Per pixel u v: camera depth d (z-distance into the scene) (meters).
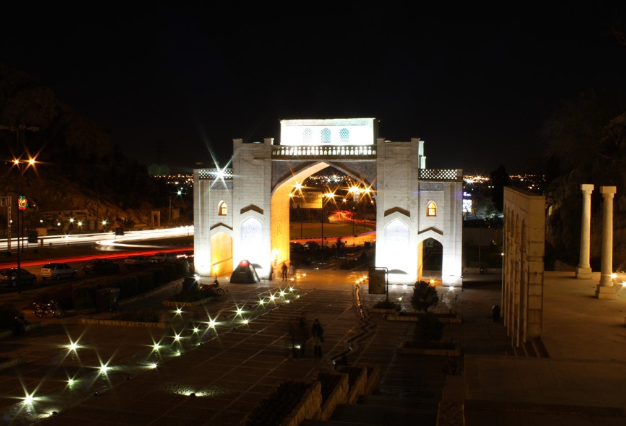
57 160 99.38
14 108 103.56
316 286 36.19
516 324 20.78
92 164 105.12
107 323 24.88
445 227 35.75
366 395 15.23
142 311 26.42
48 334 22.94
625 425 9.70
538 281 17.67
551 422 9.82
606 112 41.50
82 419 13.13
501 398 11.22
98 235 77.56
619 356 15.09
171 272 36.38
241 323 25.55
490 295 33.06
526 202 18.28
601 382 12.20
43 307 26.30
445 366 17.77
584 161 42.06
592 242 38.12
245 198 38.59
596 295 24.41
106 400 14.60
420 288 26.92
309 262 48.09
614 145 40.53
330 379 14.12
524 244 18.89
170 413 13.63
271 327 24.77
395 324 25.84
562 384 12.08
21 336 22.56
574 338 17.14
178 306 29.62
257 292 34.03
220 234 39.47
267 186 38.22
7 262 47.59
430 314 21.84
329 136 37.69
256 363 18.91
